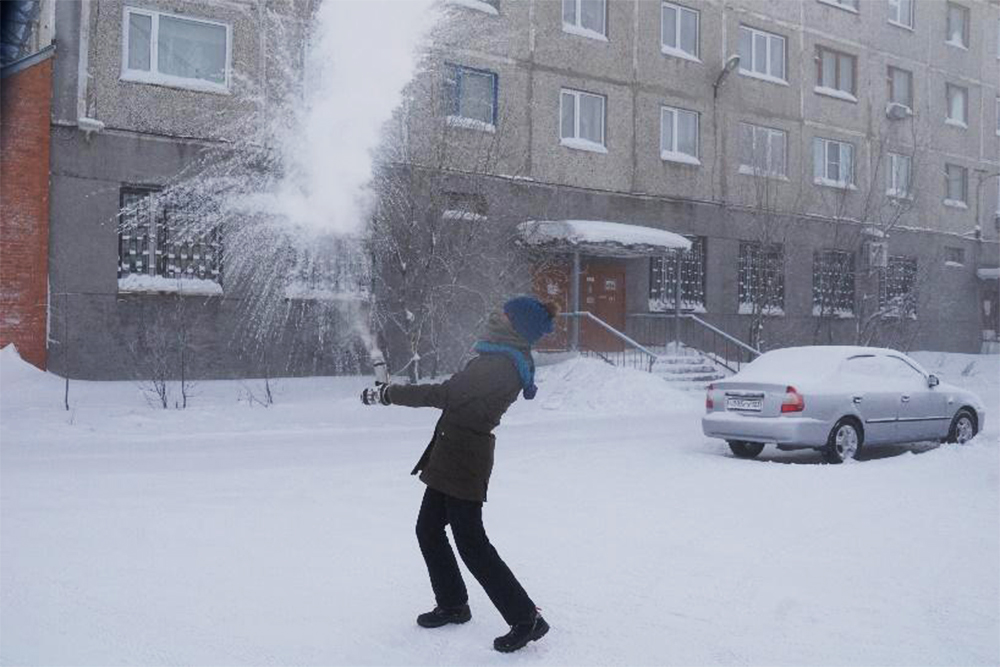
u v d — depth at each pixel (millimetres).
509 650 4473
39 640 4613
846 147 29078
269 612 5082
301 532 6953
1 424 13055
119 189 16703
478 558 4500
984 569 6078
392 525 7207
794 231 27109
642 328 24094
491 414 4598
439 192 17984
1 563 6016
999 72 34250
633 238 20922
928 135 31484
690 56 24891
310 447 11867
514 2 21219
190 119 17172
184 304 17141
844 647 4602
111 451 11242
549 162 21875
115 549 6402
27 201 15867
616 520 7484
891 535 7016
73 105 16266
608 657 4441
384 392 4664
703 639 4695
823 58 28688
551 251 21172
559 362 20562
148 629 4785
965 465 10133
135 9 16797
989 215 33875
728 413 11344
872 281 28609
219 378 17500
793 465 10469
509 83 21109
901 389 11750
